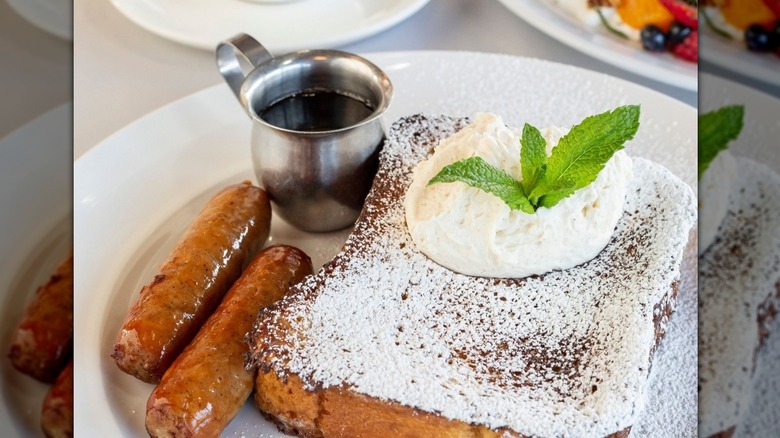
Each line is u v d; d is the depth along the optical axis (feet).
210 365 0.92
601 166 0.99
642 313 0.96
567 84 1.34
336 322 0.96
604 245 1.02
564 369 0.93
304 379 0.91
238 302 0.99
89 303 1.08
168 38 1.39
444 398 0.89
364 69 1.14
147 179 1.22
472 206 1.00
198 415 0.90
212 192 1.22
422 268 1.01
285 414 0.95
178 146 1.26
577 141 0.99
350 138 1.11
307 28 1.44
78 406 0.97
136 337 0.96
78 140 1.28
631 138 0.99
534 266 1.00
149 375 0.97
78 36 1.46
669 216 1.05
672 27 1.38
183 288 1.00
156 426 0.90
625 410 0.88
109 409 0.97
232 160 1.26
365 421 0.92
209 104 1.31
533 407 0.89
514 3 1.46
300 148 1.10
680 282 1.09
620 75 1.43
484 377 0.92
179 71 1.41
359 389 0.90
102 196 1.19
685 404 0.99
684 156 1.25
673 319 1.07
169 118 1.28
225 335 0.95
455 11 1.55
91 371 1.00
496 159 1.03
